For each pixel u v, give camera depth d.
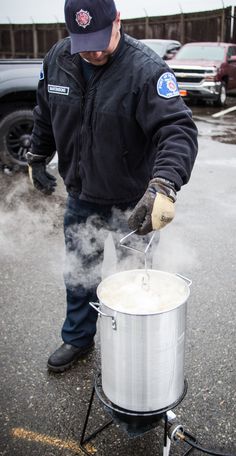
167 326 1.44
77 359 2.29
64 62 1.80
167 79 1.65
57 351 2.23
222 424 1.93
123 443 1.83
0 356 2.33
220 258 3.39
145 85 1.65
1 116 5.13
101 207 2.00
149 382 1.51
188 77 11.01
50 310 2.74
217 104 11.44
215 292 2.92
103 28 1.59
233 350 2.38
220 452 1.70
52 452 1.81
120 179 1.88
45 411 2.00
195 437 1.84
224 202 4.58
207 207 4.44
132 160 1.86
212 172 5.60
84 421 1.95
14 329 2.55
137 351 1.46
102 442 1.84
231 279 3.09
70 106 1.82
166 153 1.58
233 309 2.73
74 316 2.20
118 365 1.51
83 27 1.59
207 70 10.88
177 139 1.60
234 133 8.00
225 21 14.97
